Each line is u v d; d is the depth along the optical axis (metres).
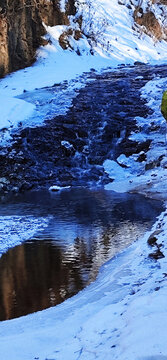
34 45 26.22
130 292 6.12
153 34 35.28
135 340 3.94
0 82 23.55
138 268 7.11
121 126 18.45
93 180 16.09
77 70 25.67
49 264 7.87
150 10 35.56
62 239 9.38
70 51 27.75
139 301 4.99
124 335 4.23
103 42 30.20
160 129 18.03
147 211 11.56
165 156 16.23
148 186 14.47
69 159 17.22
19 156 16.61
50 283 7.00
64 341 4.86
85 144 17.88
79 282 6.99
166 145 17.03
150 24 35.41
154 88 21.72
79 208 12.29
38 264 7.88
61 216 11.42
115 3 34.75
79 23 29.41
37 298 6.46
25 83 23.23
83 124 18.62
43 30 26.56
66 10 28.45
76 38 28.72
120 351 3.90
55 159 17.06
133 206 12.23
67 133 18.06
